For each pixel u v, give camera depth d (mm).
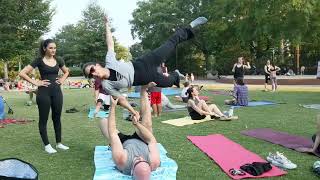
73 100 18453
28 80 7266
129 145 5695
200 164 6629
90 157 7199
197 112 11047
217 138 8539
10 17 31812
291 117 11648
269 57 40750
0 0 31312
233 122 10781
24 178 4320
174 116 12312
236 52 42656
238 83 15180
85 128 10242
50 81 7555
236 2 27422
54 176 6035
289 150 7508
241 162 6621
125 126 10492
